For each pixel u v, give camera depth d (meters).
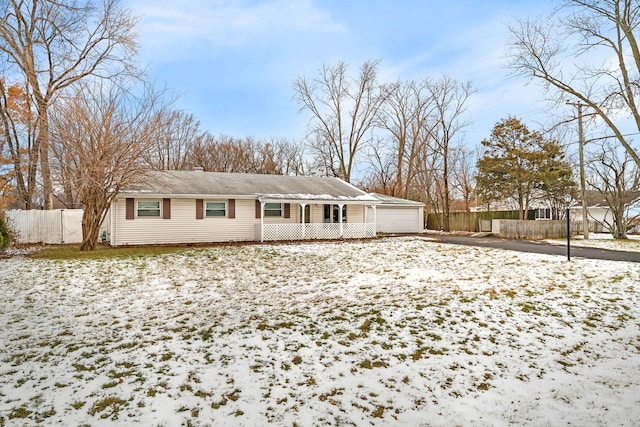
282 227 18.27
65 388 3.65
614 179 21.23
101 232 18.39
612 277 8.80
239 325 5.55
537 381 4.00
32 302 6.75
